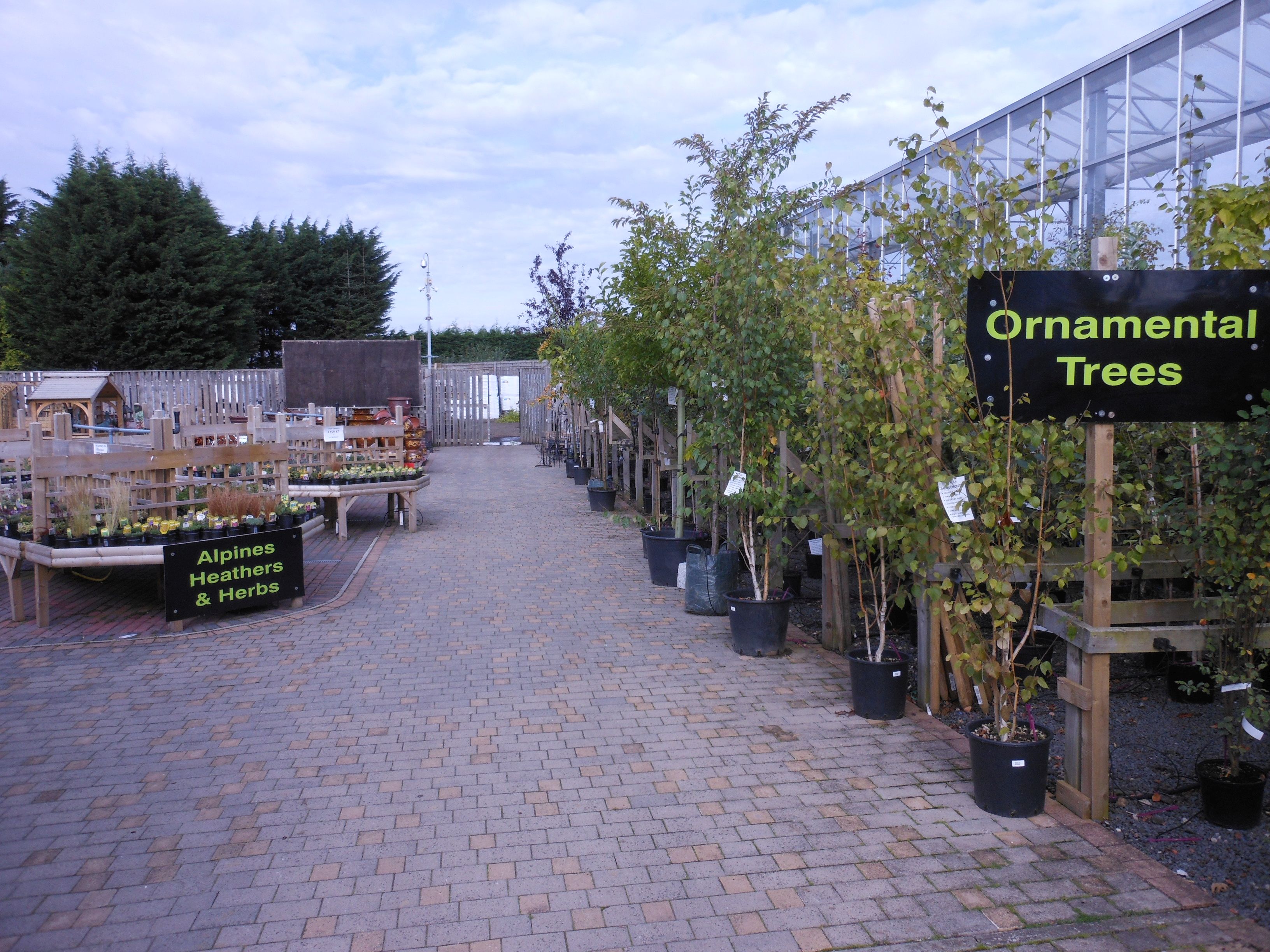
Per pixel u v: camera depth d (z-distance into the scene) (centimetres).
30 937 313
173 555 713
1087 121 981
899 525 490
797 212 755
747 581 923
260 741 492
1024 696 416
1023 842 381
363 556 1060
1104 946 309
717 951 306
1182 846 379
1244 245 399
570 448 2142
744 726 516
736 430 680
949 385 430
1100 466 394
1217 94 838
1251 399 390
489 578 937
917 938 313
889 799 421
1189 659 574
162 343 3064
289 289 3822
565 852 373
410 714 535
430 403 3023
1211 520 424
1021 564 401
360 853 372
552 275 2320
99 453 779
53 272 2938
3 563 756
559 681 597
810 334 612
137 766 459
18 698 560
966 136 1152
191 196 3241
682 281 778
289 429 1209
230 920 324
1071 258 756
